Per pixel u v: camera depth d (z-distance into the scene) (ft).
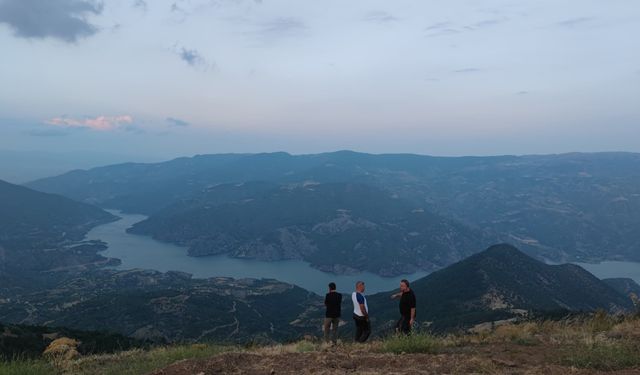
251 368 29.25
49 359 45.09
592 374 25.21
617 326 39.86
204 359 31.01
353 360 30.48
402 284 43.29
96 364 41.45
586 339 34.19
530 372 25.99
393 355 31.83
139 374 33.09
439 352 34.04
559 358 29.35
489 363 28.30
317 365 29.17
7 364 39.34
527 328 43.14
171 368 29.37
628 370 25.77
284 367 29.30
